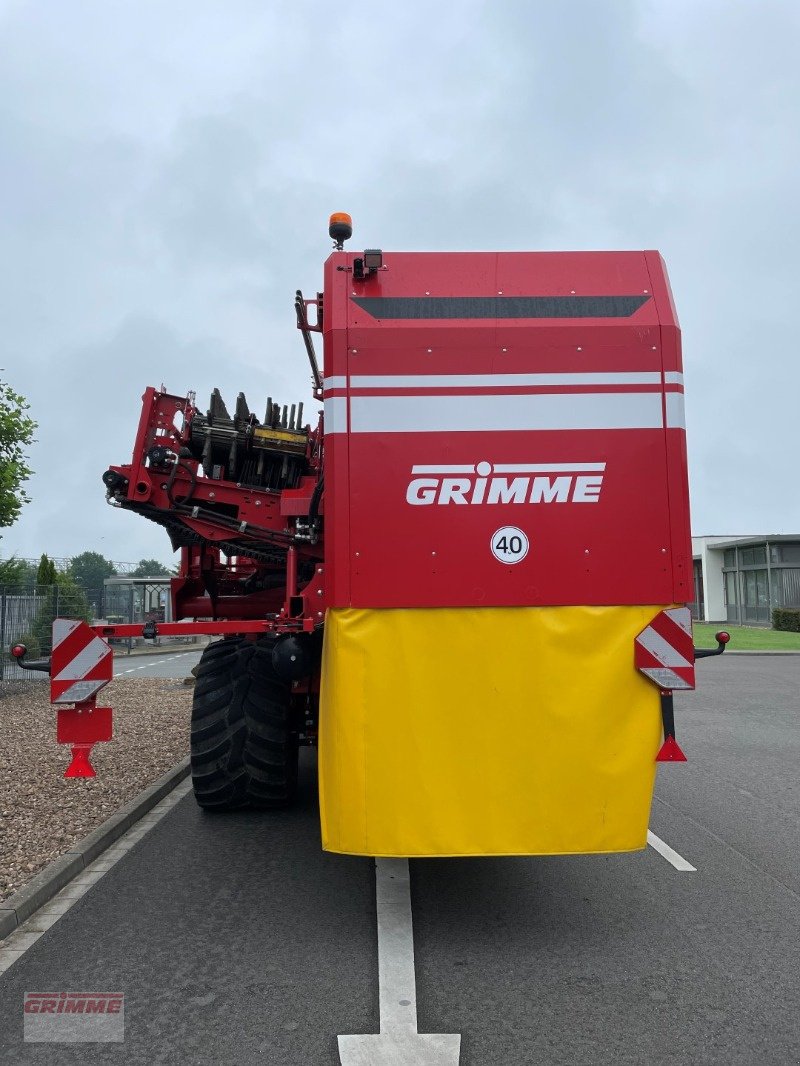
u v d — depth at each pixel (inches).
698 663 773.9
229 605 284.5
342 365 146.7
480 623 143.0
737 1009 119.4
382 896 166.6
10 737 345.4
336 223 159.0
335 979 128.6
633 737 142.3
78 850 186.2
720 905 162.6
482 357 147.2
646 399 147.5
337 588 143.4
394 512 144.7
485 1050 108.2
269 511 221.8
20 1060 106.1
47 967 133.2
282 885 172.6
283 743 219.1
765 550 1400.1
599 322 148.6
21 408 588.1
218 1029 113.5
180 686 547.2
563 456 145.9
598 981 128.4
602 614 143.8
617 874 182.4
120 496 225.3
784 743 353.4
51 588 610.5
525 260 152.4
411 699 141.4
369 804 140.3
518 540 144.6
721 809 242.2
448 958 136.9
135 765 283.4
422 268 150.8
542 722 141.6
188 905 161.0
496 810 140.6
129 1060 106.0
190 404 226.4
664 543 145.3
